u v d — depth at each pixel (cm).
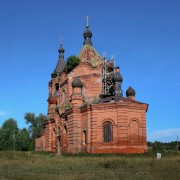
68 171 2666
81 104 5838
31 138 11650
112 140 5150
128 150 5084
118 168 2855
